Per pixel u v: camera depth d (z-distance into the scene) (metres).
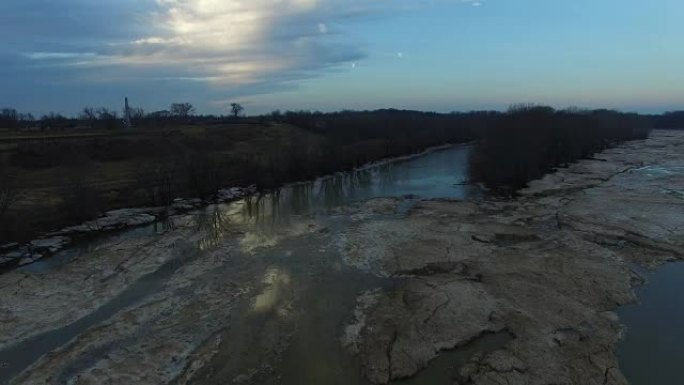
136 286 28.61
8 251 34.59
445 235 36.94
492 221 41.19
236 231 39.75
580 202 47.62
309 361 20.41
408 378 19.11
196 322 23.91
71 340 22.58
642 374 19.05
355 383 18.92
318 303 25.73
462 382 18.73
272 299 26.31
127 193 50.44
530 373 18.97
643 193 52.19
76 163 59.00
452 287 26.89
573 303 24.89
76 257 34.00
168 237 37.88
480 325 22.73
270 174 63.97
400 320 23.42
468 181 64.00
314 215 45.62
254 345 21.72
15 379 19.72
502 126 72.12
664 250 33.28
